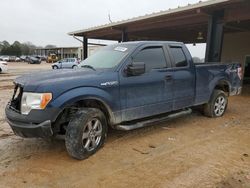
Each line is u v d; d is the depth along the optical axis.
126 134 4.89
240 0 6.99
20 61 64.44
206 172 3.35
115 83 3.99
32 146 4.25
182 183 3.07
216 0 7.33
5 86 12.91
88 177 3.22
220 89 6.53
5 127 5.37
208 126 5.50
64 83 3.51
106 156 3.84
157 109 4.70
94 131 3.84
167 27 11.54
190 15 9.22
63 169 3.43
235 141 4.56
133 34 15.58
